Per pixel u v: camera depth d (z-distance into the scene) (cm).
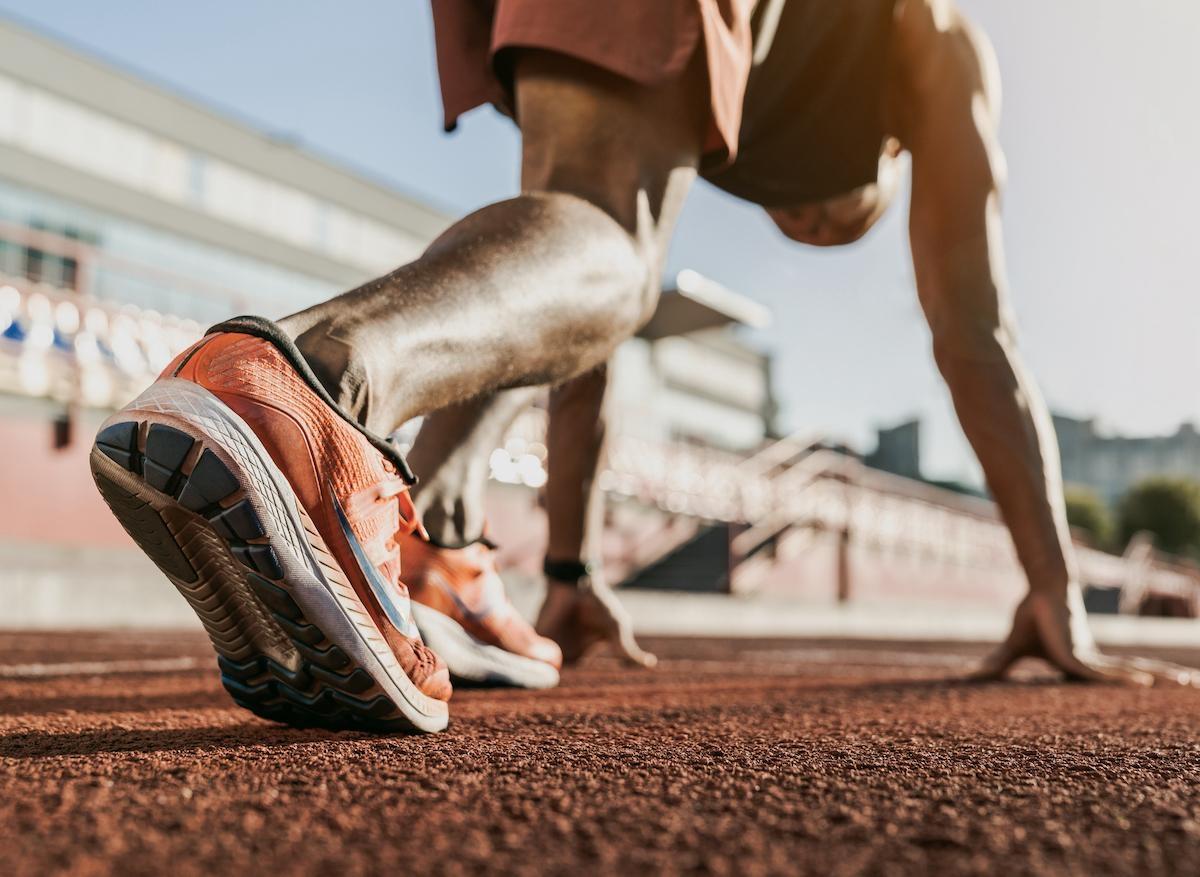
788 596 1458
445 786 76
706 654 425
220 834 59
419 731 109
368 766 85
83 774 79
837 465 1689
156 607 682
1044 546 237
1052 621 238
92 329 843
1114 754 104
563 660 267
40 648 346
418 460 167
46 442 789
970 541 2067
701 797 73
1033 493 232
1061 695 199
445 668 112
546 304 114
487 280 109
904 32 219
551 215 120
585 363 125
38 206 2544
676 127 135
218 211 2839
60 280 898
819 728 124
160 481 89
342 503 97
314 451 94
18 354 779
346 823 62
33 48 2550
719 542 1462
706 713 142
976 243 219
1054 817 68
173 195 2764
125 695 160
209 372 92
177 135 2775
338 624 97
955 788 79
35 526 776
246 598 98
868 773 85
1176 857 57
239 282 2867
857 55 213
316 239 3017
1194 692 216
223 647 102
